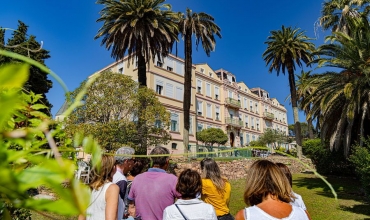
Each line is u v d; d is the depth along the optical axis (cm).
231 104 3778
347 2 1866
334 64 1313
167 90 2759
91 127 1255
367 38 1240
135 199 299
